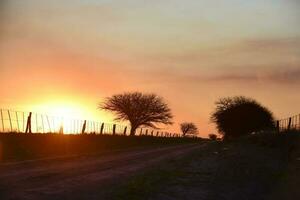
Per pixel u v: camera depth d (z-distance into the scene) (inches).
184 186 678.5
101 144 1800.0
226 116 3400.6
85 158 1146.0
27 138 1397.6
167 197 576.4
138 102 3666.3
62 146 1434.5
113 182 676.7
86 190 582.6
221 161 1187.9
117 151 1593.3
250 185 698.2
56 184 621.3
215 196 600.7
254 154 1330.0
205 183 720.3
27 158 1024.2
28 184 606.5
